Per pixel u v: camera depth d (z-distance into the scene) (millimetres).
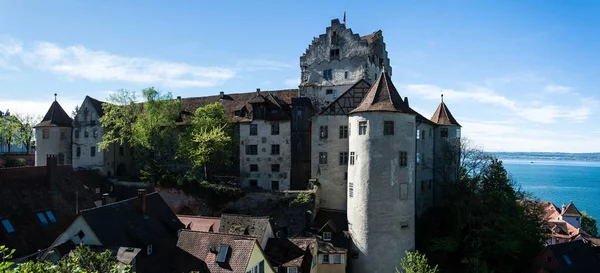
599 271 42438
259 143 48844
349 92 43844
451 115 49812
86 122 56094
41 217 32594
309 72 51875
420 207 44562
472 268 36844
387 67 55094
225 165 50750
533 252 44656
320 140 44562
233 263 24688
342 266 33812
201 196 45781
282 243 32625
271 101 49781
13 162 58531
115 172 56469
